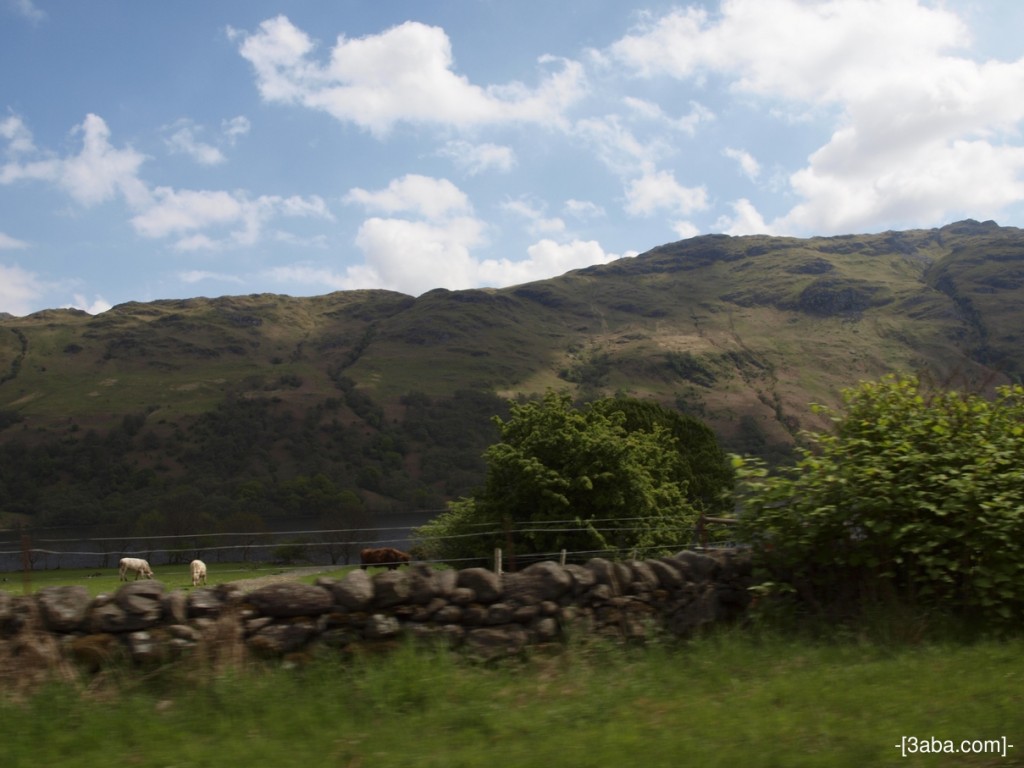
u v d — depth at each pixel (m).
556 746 4.49
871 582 7.49
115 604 5.76
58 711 5.03
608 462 28.62
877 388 8.59
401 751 4.47
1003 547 7.14
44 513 105.38
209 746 4.58
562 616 6.65
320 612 6.06
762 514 7.85
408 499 115.69
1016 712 4.91
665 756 4.31
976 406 8.16
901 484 7.53
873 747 4.39
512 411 31.88
